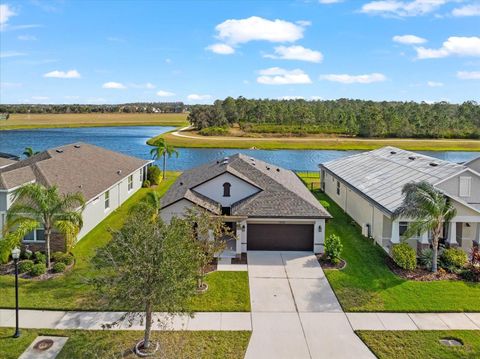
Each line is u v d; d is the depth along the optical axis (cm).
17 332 1517
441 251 2352
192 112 14038
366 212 2862
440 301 1858
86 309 1730
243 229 2436
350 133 11362
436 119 11694
